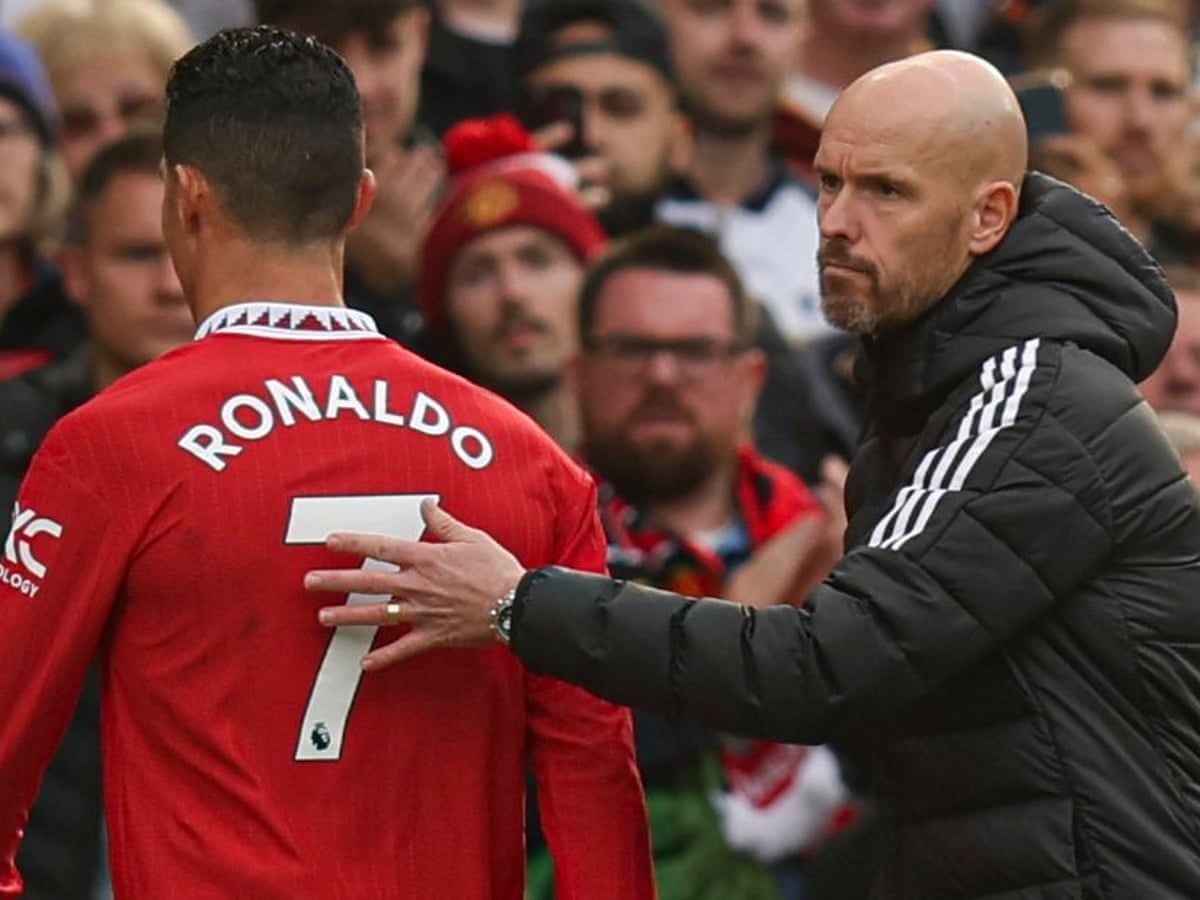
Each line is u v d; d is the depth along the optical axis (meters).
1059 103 25.25
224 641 13.62
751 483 21.69
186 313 21.14
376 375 14.02
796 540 21.14
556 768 14.52
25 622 13.59
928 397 14.38
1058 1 28.73
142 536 13.54
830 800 20.70
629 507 21.25
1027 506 13.79
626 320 21.28
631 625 13.67
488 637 13.78
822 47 27.81
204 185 13.91
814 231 26.22
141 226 21.02
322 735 13.71
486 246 22.59
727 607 13.78
